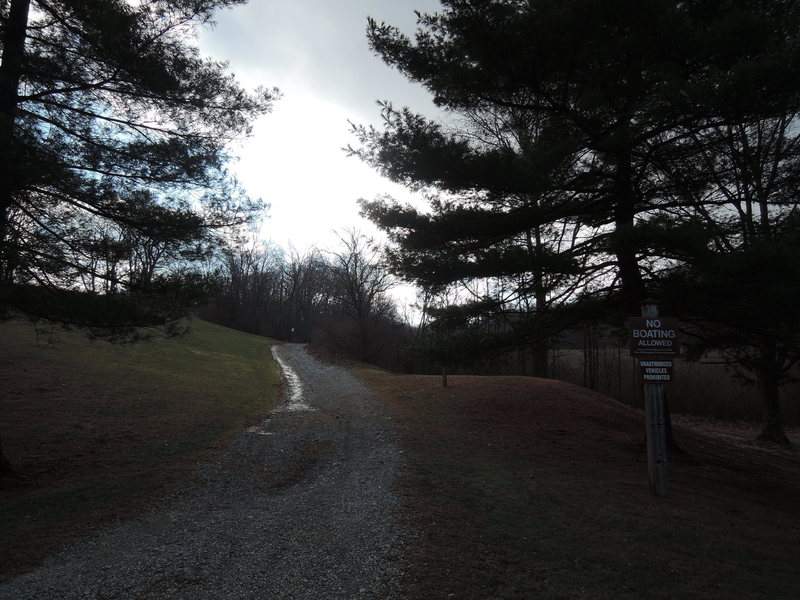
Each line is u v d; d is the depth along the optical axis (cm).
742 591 473
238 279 5978
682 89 817
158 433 1120
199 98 859
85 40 786
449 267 1010
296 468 873
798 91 800
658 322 796
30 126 755
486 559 496
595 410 1555
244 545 513
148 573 444
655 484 775
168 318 812
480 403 1579
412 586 429
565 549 537
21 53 766
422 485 746
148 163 816
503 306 1118
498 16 909
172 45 866
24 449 927
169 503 663
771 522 718
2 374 1504
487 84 1012
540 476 844
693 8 954
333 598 404
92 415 1227
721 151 1034
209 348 2994
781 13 912
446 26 977
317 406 1653
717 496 829
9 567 457
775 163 1152
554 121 1096
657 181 1116
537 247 1020
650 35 884
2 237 632
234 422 1314
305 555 488
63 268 710
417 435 1172
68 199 750
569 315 1134
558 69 953
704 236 827
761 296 804
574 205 1128
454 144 981
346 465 898
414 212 1101
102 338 805
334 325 3650
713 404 2720
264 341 4431
